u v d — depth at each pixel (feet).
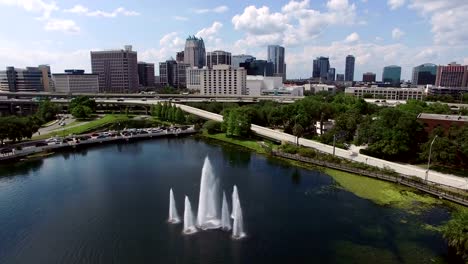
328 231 230.27
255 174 366.84
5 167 391.86
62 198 292.81
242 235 224.33
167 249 206.49
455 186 299.38
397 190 305.94
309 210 265.34
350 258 197.47
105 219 249.14
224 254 201.05
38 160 424.87
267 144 498.69
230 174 367.25
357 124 492.95
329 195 298.35
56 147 476.13
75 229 233.55
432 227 234.79
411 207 268.82
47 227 236.84
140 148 504.02
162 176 358.64
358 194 299.38
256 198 292.40
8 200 288.30
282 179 347.36
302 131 493.36
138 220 247.09
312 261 194.39
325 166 387.14
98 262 193.77
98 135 556.92
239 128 541.34
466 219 194.49
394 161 381.60
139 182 337.93
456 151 336.70
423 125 397.60
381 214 256.73
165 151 483.51
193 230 231.50
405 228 233.55
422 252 203.00
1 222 245.24
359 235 224.53
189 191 310.86
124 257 198.18
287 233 227.40
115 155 458.09
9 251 206.28
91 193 305.53
